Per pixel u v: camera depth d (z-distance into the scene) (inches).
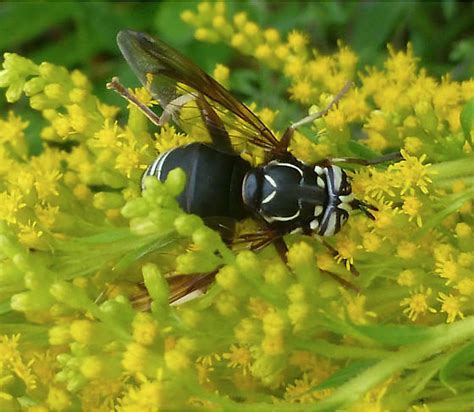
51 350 6.2
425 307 6.1
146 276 5.9
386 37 8.0
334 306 6.0
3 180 6.5
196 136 6.4
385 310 6.2
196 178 6.2
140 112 6.4
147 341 5.9
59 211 6.4
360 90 6.9
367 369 5.9
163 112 6.3
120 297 6.0
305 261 5.9
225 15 7.2
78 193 6.5
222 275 6.0
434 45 8.1
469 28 8.1
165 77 6.3
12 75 6.4
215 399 5.8
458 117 6.6
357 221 6.3
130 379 6.2
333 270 6.2
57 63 8.2
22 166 6.5
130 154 6.3
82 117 6.5
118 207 6.4
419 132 6.5
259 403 5.9
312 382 6.2
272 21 8.1
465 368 6.1
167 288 5.9
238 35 7.0
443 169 6.3
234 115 6.4
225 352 6.2
